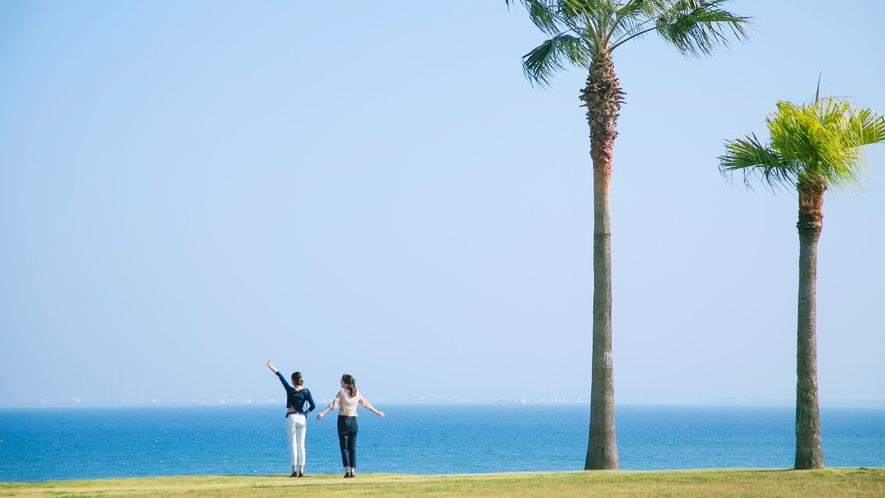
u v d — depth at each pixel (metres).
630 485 15.87
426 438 116.12
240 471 56.44
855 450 80.88
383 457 73.38
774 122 19.14
